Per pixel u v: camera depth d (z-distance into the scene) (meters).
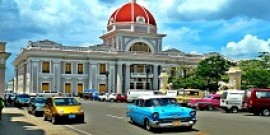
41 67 83.12
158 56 91.38
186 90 40.75
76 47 87.25
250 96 28.50
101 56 88.00
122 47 91.19
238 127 18.89
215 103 37.16
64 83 85.88
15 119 25.64
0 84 34.19
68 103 23.02
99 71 88.62
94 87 87.81
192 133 16.62
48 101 24.16
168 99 18.80
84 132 17.83
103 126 20.28
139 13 94.06
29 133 17.41
